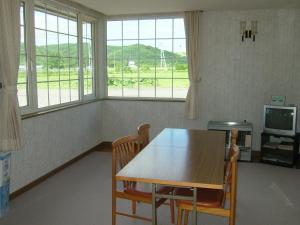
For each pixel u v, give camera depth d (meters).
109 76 6.00
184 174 2.19
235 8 5.04
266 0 4.44
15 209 3.34
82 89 5.34
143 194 2.59
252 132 5.24
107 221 3.11
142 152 2.75
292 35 5.08
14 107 3.26
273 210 3.37
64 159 4.67
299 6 4.87
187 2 4.61
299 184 4.10
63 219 3.14
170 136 3.37
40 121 4.06
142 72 5.84
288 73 5.16
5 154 3.21
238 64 5.32
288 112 4.71
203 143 3.06
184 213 2.85
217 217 3.23
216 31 5.32
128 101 5.83
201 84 5.49
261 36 5.18
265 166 4.82
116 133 5.97
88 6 4.92
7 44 3.19
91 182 4.12
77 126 5.04
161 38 5.66
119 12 5.42
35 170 3.99
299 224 3.08
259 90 5.30
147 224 3.05
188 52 5.32
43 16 4.24
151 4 4.75
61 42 4.71
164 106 5.68
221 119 5.49
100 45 5.89
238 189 3.92
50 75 4.45
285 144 4.87
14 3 3.28
